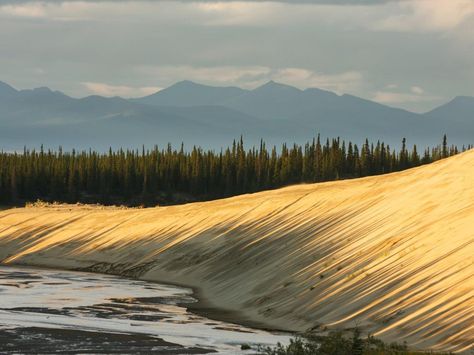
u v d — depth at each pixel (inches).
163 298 5826.8
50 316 4842.5
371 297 4534.9
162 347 3828.7
